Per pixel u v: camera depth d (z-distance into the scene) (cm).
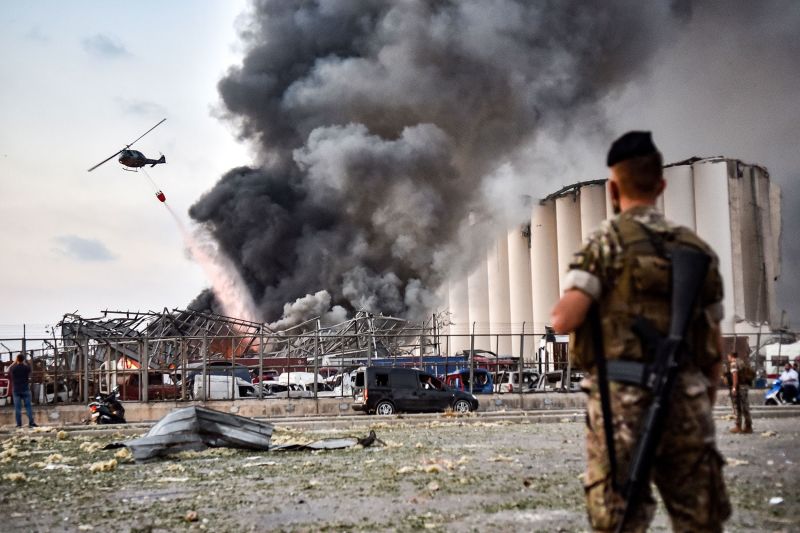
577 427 2052
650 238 366
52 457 1395
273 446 1465
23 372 2412
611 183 392
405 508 784
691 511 355
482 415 2595
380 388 2983
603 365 362
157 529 713
